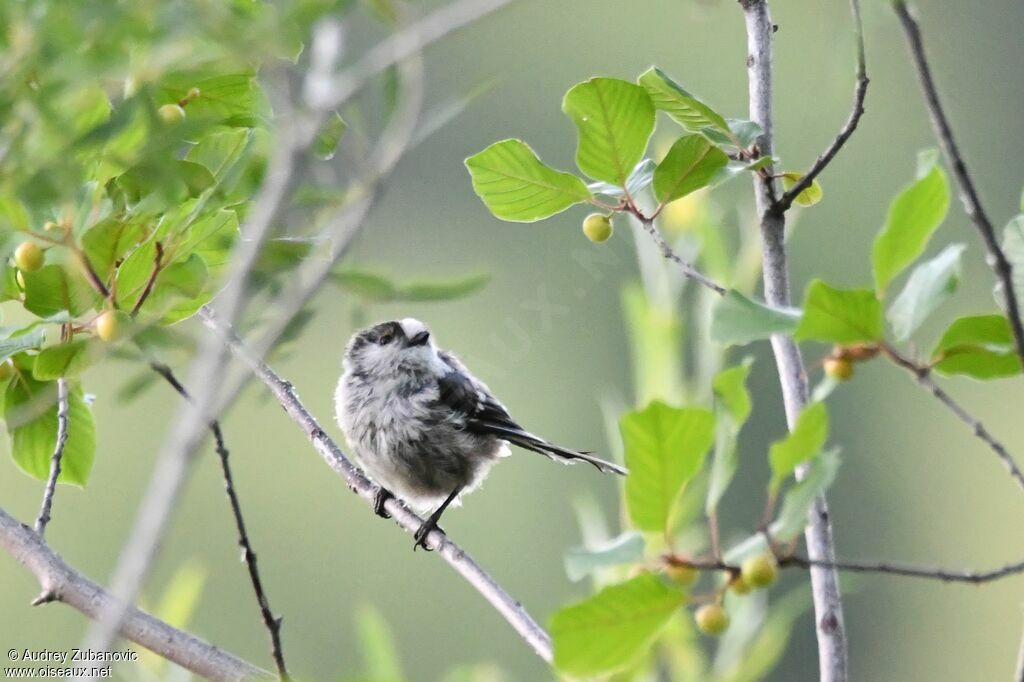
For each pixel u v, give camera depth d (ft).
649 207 26.55
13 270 23.12
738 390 18.07
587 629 17.15
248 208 22.91
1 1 17.34
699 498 21.39
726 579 17.33
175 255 22.35
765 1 27.40
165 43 18.26
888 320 19.75
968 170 17.93
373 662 18.85
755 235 30.09
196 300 23.07
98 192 21.56
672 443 17.57
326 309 21.22
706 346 27.99
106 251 21.85
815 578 23.18
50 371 22.08
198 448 15.01
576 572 17.58
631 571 17.79
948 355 19.24
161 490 14.74
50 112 17.76
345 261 19.75
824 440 17.28
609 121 24.06
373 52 17.04
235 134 22.82
